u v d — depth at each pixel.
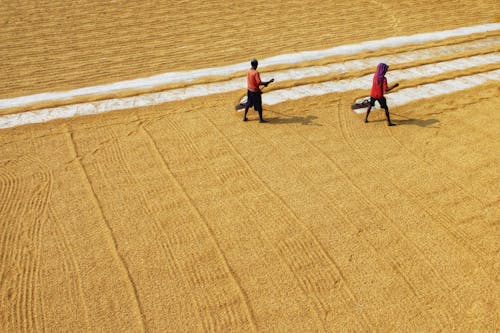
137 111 10.56
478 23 16.55
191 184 8.06
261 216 7.30
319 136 9.61
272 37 14.79
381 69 9.34
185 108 10.71
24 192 7.80
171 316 5.66
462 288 6.05
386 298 5.91
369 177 8.27
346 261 6.46
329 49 14.09
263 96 11.37
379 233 6.96
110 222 7.16
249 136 9.59
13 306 5.75
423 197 7.76
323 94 11.46
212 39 14.49
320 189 7.95
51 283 6.08
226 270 6.30
